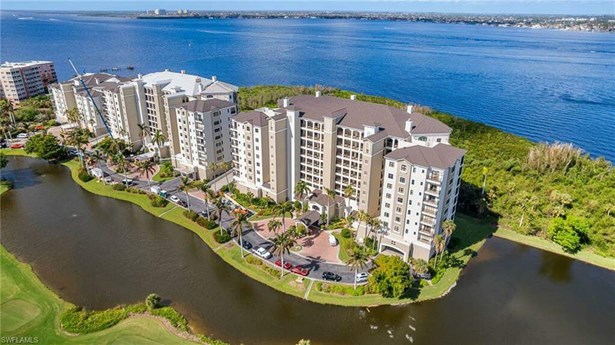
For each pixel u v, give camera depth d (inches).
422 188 3344.0
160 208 4638.3
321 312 3105.3
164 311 3016.7
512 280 3518.7
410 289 3334.2
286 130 4301.2
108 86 6250.0
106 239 4055.1
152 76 6225.4
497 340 2893.7
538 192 4660.4
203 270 3590.1
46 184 5270.7
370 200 3882.9
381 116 4084.6
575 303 3282.5
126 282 3415.4
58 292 3253.0
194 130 5007.4
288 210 3956.7
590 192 4675.2
